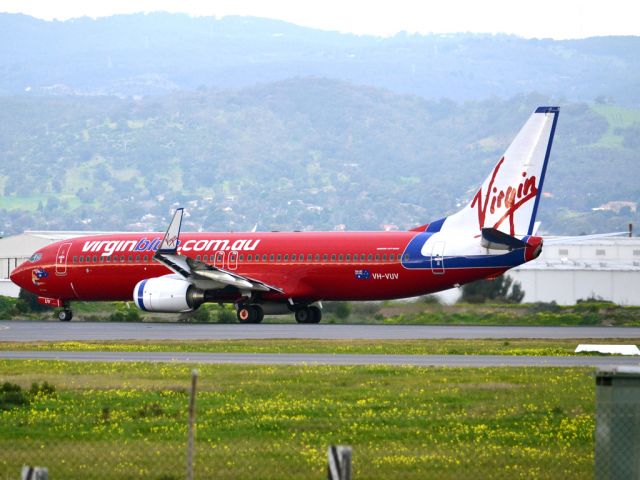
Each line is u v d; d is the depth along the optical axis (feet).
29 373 410.52
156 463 252.42
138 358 474.08
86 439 280.31
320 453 260.62
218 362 450.30
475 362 445.37
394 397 341.21
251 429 292.61
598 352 490.49
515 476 241.96
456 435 283.38
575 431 289.12
